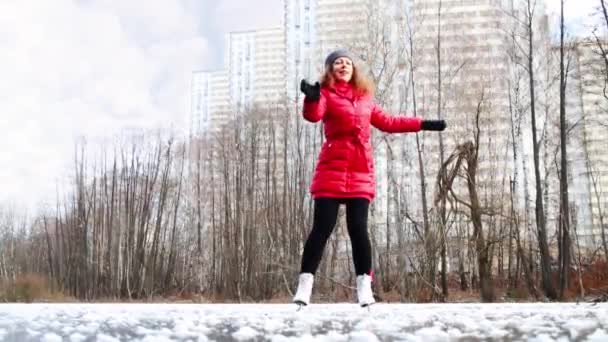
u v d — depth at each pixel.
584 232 25.36
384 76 20.81
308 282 2.53
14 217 38.00
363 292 2.56
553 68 20.86
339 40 23.97
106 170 27.98
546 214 19.56
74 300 21.52
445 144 21.69
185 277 26.28
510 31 21.06
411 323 1.71
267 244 21.80
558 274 15.62
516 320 1.80
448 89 21.48
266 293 20.17
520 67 21.53
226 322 1.84
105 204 28.33
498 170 22.05
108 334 1.39
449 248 16.89
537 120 22.42
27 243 35.16
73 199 28.17
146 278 23.23
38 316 2.24
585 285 14.37
